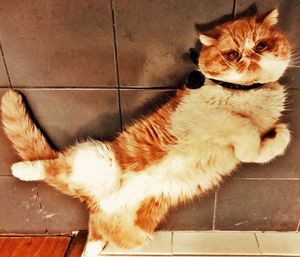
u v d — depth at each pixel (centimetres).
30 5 124
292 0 122
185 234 179
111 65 136
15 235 181
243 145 125
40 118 149
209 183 146
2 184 166
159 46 131
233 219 176
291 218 174
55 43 132
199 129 127
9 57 135
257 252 168
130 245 160
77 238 177
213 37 116
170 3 123
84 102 146
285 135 133
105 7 125
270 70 113
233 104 125
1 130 151
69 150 146
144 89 141
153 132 137
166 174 138
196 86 127
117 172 139
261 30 114
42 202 171
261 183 164
